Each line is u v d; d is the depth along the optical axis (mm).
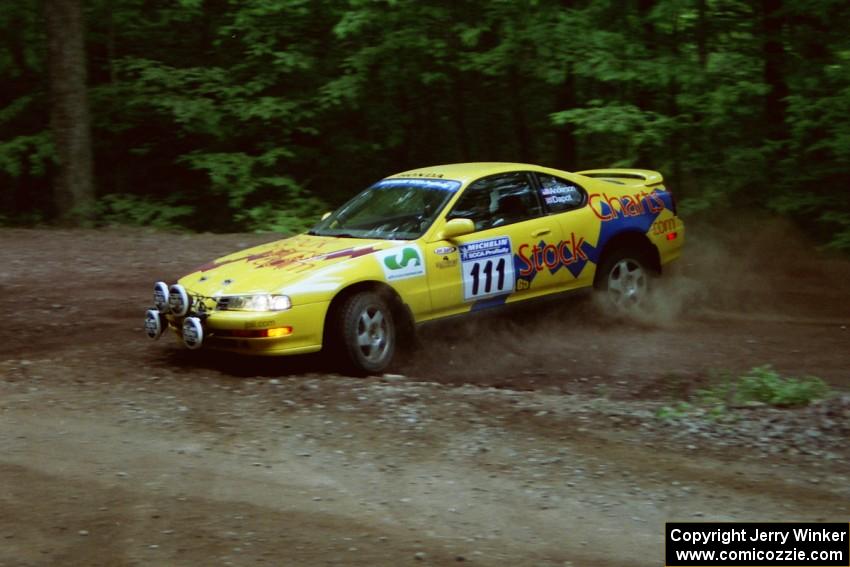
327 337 8234
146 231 15883
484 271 9164
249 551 4762
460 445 6375
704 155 15477
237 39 19125
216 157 18234
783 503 5469
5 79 20234
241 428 6699
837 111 13352
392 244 8734
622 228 10234
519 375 8680
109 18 19219
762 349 9375
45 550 4742
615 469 5973
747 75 15062
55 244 14094
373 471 5906
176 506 5309
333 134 20031
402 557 4727
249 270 8461
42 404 7199
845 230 14031
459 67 17391
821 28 15062
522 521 5199
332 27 18469
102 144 20219
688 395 7953
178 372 8172
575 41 15484
